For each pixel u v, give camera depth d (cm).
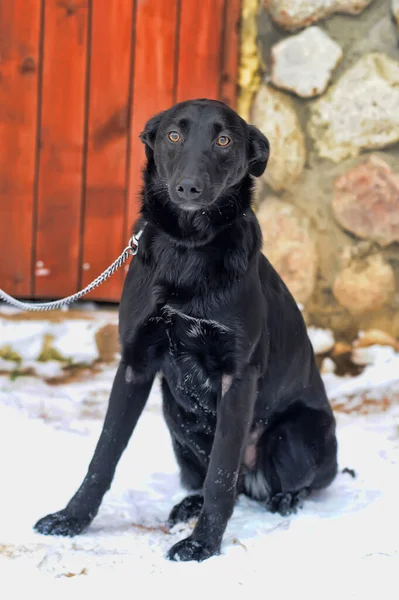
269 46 260
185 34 262
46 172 266
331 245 265
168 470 208
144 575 163
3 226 266
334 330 267
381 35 258
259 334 179
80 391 244
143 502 195
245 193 180
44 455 205
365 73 258
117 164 266
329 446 195
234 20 260
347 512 189
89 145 265
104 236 269
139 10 260
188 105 177
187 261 176
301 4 255
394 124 260
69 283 270
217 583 161
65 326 258
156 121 181
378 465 209
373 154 262
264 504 198
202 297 175
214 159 173
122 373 182
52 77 262
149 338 180
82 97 263
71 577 162
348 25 257
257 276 180
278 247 263
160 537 180
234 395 177
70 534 176
